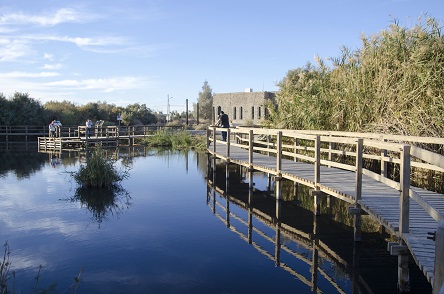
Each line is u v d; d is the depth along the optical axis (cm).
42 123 3794
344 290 541
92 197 1145
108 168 1320
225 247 720
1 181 1403
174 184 1370
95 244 734
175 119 6162
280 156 1060
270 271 609
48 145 2770
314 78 1526
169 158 2152
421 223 570
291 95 1572
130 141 3322
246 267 624
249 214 961
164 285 557
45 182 1384
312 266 629
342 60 1410
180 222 887
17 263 639
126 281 570
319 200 898
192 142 2961
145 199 1125
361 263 639
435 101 1053
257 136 1823
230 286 553
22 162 1955
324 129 1352
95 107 4697
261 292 535
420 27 1199
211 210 999
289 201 1095
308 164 1228
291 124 1505
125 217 927
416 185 983
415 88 1107
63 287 549
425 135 1001
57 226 851
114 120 4828
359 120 1207
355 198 731
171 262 644
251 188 1204
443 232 243
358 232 737
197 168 1766
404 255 526
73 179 1443
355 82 1254
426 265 416
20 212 968
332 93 1342
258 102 3653
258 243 741
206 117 6512
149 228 838
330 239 762
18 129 3431
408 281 529
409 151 521
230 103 3925
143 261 648
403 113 1107
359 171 722
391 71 1181
